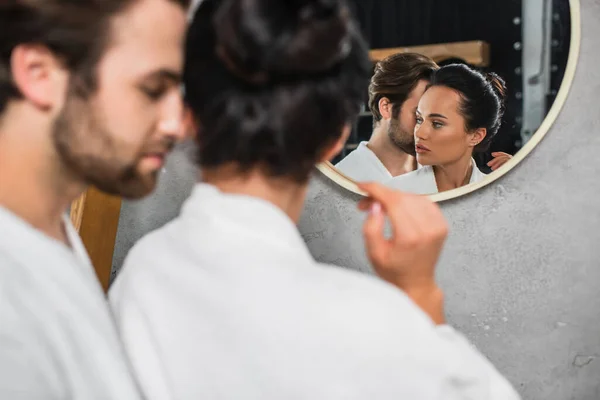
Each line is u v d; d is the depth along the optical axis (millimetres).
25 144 554
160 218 1766
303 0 519
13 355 470
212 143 562
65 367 518
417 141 1555
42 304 522
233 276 548
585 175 1545
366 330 521
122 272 654
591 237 1541
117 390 558
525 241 1565
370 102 1578
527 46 1512
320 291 534
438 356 535
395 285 634
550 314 1554
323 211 1667
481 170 1539
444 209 1598
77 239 678
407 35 1549
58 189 580
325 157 587
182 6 578
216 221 576
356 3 1572
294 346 522
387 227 1646
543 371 1554
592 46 1546
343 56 543
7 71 536
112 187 573
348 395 515
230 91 546
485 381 559
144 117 563
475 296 1586
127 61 550
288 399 520
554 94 1511
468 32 1525
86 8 535
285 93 537
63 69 544
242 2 517
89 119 547
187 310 567
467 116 1531
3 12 528
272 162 556
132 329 600
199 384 554
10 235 536
